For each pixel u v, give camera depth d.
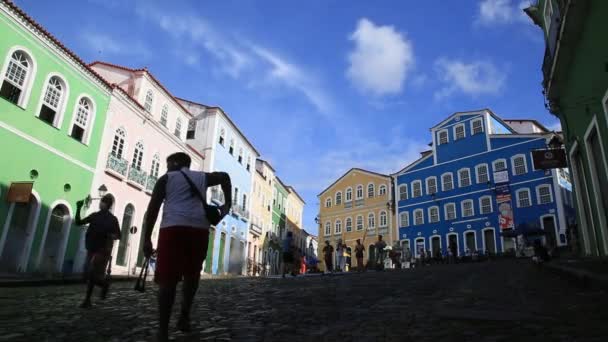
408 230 47.69
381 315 5.06
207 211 3.76
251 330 4.15
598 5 9.49
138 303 6.81
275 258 51.78
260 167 48.41
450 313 5.03
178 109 29.94
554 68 12.38
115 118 22.75
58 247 18.77
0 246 15.83
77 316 5.15
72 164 19.66
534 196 38.53
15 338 3.73
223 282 13.45
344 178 57.25
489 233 41.16
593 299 5.70
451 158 45.69
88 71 20.55
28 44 17.39
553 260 14.41
